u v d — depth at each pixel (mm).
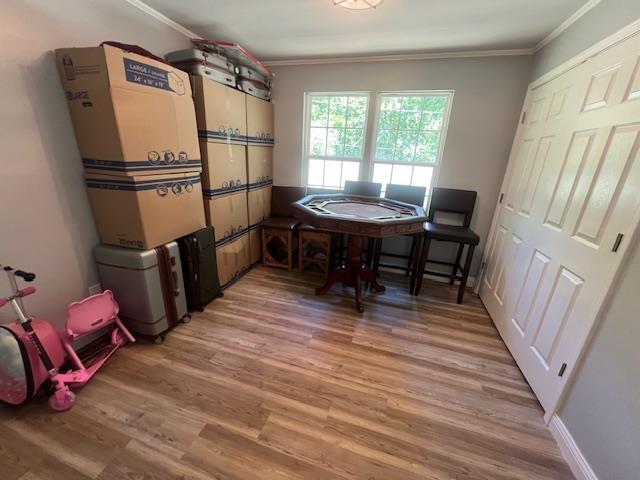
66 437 1253
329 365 1767
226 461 1187
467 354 1940
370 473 1170
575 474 1195
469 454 1270
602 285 1200
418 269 2654
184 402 1453
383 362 1818
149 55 1639
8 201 1397
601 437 1104
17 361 1290
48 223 1573
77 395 1464
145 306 1795
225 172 2465
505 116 2529
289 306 2432
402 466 1204
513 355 1908
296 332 2080
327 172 3316
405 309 2479
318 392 1559
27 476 1103
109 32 1758
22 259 1486
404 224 1994
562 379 1372
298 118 3148
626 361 1036
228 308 2357
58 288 1665
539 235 1811
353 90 2887
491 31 2086
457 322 2322
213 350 1849
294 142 3242
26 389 1309
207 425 1338
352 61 2801
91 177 1680
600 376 1151
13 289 1370
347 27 2148
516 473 1202
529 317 1784
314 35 2318
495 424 1425
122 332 1857
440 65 2586
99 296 1667
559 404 1367
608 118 1330
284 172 3383
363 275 2623
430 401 1540
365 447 1274
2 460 1155
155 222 1775
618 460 1018
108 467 1143
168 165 1812
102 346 1824
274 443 1271
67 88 1516
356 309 2434
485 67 2480
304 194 3271
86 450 1202
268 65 3037
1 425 1294
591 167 1401
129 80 1514
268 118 3094
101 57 1396
